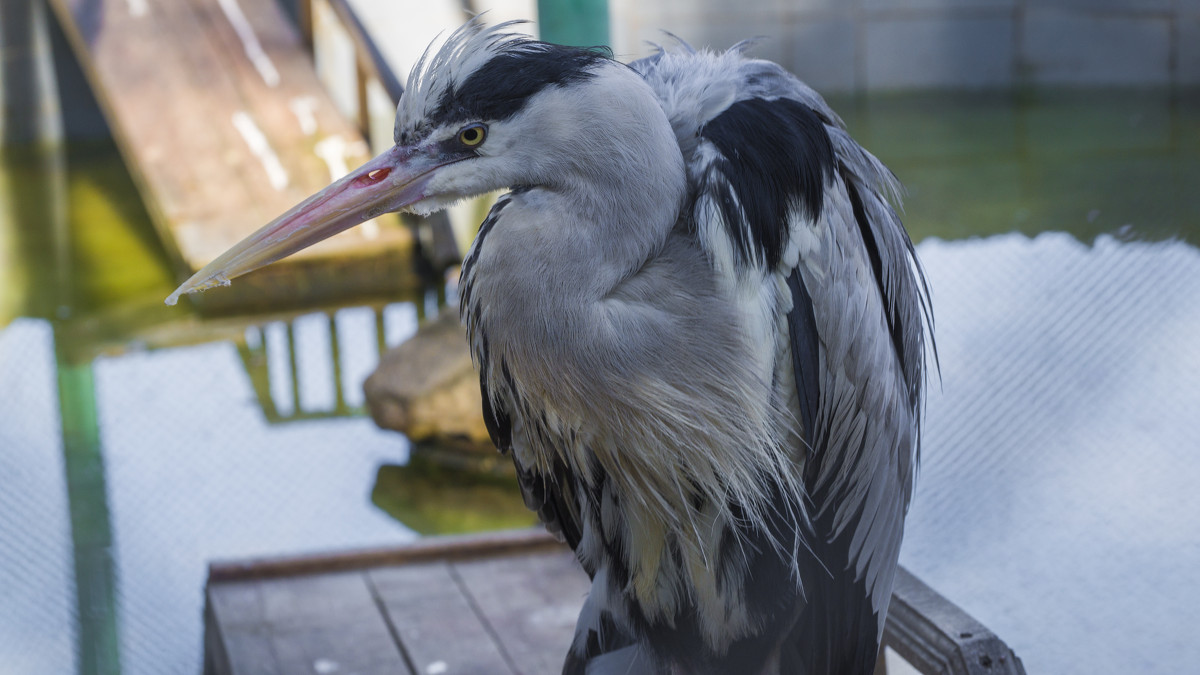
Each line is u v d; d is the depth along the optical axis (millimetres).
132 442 4805
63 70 9133
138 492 4406
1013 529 3697
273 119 7262
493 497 4453
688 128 1647
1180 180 7340
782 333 1658
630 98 1535
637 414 1605
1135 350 4848
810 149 1616
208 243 6109
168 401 5152
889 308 1861
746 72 1709
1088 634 3172
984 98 9641
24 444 4770
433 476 4582
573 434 1743
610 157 1532
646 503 1735
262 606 2996
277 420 4996
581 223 1557
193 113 7285
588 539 1984
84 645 3555
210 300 6078
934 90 9828
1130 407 4375
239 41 8062
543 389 1621
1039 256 6090
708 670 1919
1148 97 9312
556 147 1546
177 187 6633
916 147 8383
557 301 1562
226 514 4285
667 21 9477
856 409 1761
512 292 1578
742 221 1557
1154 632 3152
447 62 1600
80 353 5664
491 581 3121
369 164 1651
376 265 6227
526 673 2721
